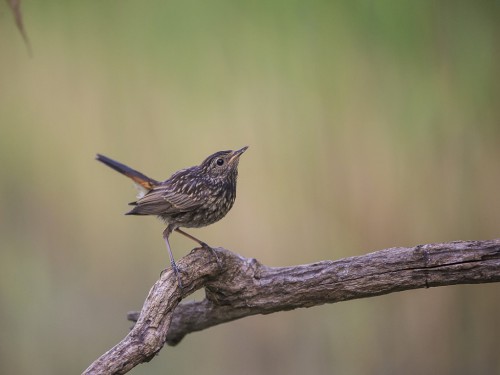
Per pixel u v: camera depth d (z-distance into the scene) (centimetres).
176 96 1409
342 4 1388
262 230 1334
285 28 1407
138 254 1405
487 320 1292
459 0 1349
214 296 848
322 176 1341
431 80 1353
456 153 1319
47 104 1433
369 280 806
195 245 1395
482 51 1338
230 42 1423
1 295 1410
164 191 990
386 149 1337
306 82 1382
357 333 1348
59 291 1422
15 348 1405
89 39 1452
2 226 1422
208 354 1378
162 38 1439
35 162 1427
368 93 1368
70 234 1416
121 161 1388
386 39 1373
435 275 789
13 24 1446
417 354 1316
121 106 1416
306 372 1352
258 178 1349
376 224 1321
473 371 1292
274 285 836
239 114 1382
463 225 1302
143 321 742
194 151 1373
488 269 774
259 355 1366
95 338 1409
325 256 1321
